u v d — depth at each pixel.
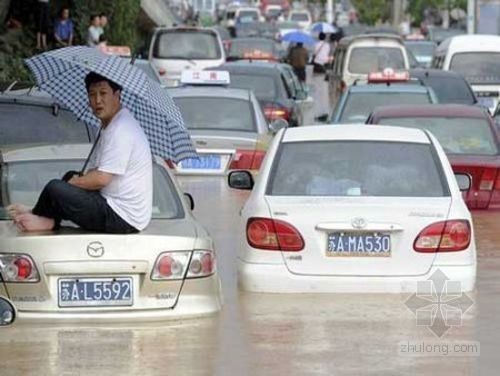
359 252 19.78
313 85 85.50
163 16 94.31
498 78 60.56
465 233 20.00
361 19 164.75
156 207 19.56
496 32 97.12
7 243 17.70
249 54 75.50
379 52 62.72
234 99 36.94
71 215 18.02
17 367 16.98
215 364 17.20
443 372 17.08
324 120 43.00
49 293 17.62
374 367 17.20
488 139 32.56
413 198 20.47
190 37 65.25
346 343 18.17
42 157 20.66
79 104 20.52
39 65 20.14
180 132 19.80
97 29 65.62
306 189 20.81
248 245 20.16
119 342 17.69
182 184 33.59
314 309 19.70
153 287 17.81
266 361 17.33
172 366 17.06
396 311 19.62
